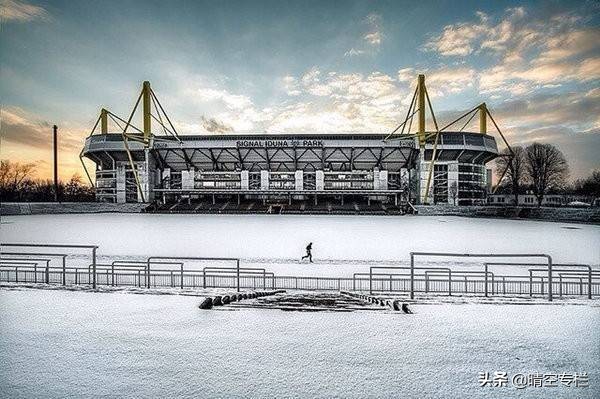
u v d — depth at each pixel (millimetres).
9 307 9414
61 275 16328
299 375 5762
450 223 57281
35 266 14188
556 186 94750
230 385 5449
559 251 26781
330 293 13320
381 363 6184
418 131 94625
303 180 103562
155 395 5184
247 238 34719
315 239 34188
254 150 100188
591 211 58938
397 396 5176
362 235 38125
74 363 6129
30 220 59500
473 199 98000
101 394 5195
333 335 7426
